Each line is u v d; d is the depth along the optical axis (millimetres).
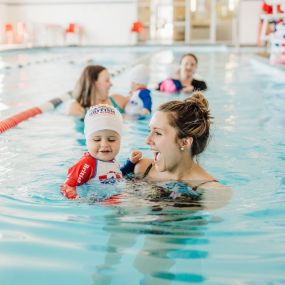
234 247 1695
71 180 2346
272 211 2076
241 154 3186
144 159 2543
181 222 1920
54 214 2033
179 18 20250
